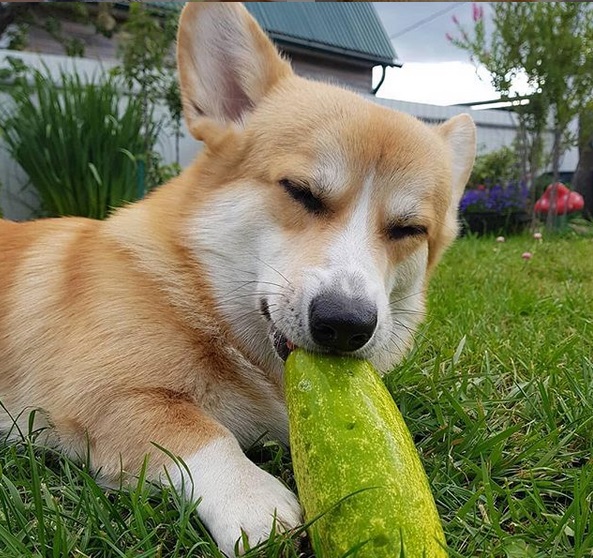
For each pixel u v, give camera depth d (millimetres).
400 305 385
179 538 236
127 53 1037
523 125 1663
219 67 381
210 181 360
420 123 385
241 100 385
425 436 352
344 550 202
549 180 1771
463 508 260
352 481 210
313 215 326
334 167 327
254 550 226
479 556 240
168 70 1101
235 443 284
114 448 293
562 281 880
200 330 327
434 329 552
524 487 287
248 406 336
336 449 219
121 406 299
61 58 1144
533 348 482
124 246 351
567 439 329
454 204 452
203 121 371
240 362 333
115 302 327
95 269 346
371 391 245
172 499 266
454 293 687
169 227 353
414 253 364
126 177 921
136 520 245
